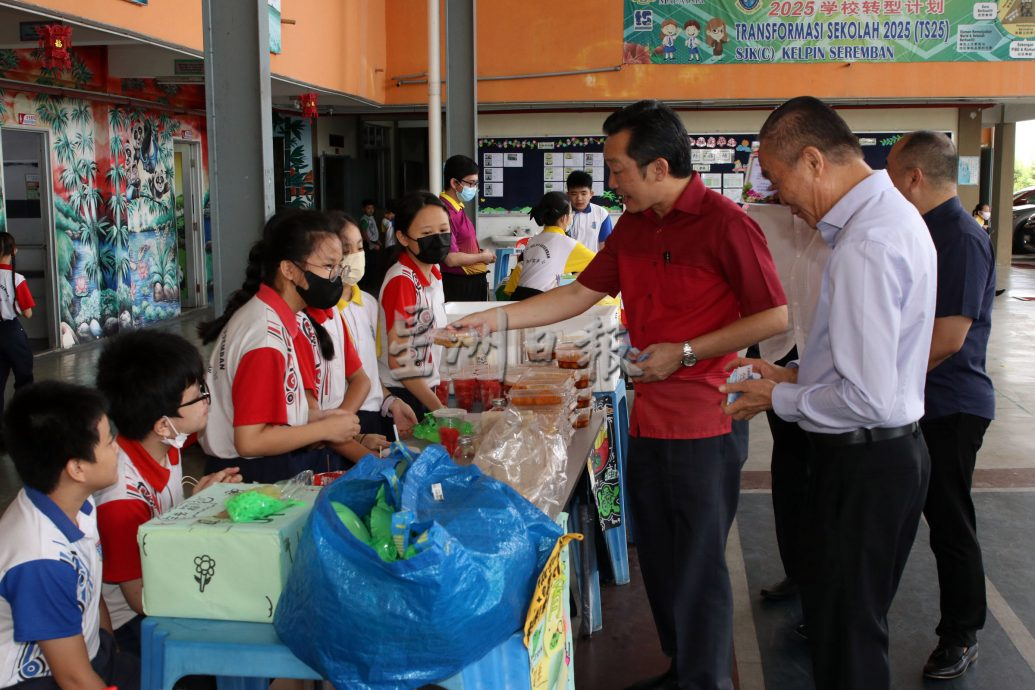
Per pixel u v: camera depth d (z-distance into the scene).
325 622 1.56
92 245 9.35
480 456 2.21
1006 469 5.12
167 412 2.10
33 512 1.84
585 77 11.80
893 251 1.98
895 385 2.01
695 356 2.45
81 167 9.11
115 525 2.09
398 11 11.91
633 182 2.44
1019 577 3.72
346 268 3.04
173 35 7.26
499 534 1.70
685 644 2.61
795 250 2.91
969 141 12.24
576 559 3.30
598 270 2.83
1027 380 7.48
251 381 2.27
